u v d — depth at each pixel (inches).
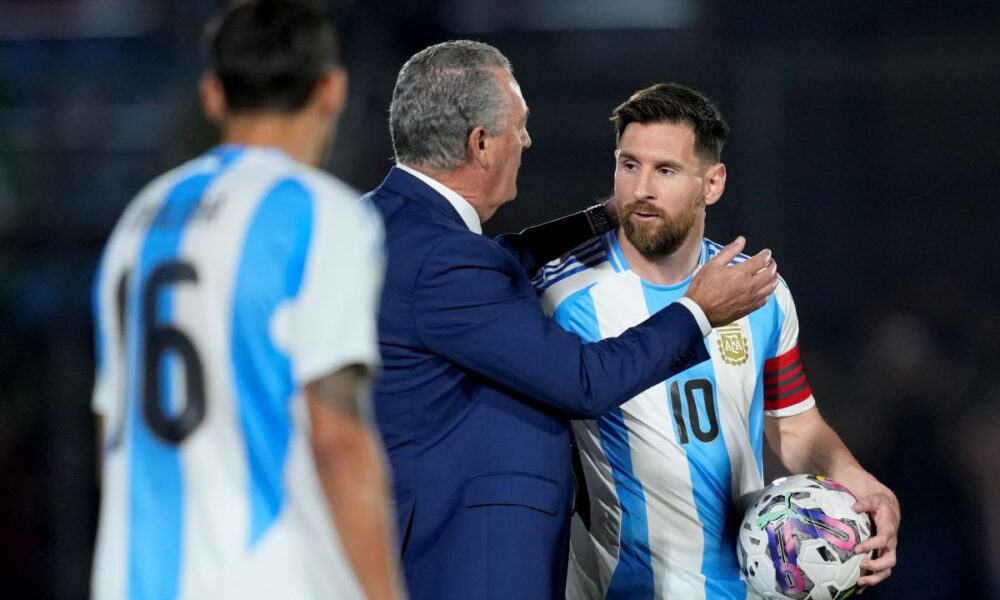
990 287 1518.2
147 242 343.0
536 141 1561.3
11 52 1412.4
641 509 522.3
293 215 333.7
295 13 348.8
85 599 1224.2
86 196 1364.4
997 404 1272.1
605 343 458.6
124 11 1419.8
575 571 539.8
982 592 1141.7
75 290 1333.7
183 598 322.0
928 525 1162.6
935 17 1488.7
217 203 337.7
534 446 470.6
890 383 1216.8
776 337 551.2
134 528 331.9
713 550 526.3
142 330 336.5
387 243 467.2
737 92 1520.7
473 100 473.1
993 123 1510.8
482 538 462.0
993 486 1158.3
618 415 520.7
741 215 1517.0
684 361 465.1
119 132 1386.6
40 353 1304.1
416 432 466.0
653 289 531.5
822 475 555.5
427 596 463.2
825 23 1502.2
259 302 326.6
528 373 450.6
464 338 453.4
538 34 1546.5
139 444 334.6
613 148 1552.7
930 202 1526.8
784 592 495.2
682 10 1531.7
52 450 1275.8
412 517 464.1
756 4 1508.4
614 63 1542.8
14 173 1341.0
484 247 462.6
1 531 1237.7
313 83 350.0
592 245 545.3
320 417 333.4
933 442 1184.2
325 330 332.2
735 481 529.7
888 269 1530.5
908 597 1146.7
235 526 321.7
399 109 483.2
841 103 1521.9
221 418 325.4
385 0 1428.4
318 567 326.6
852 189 1528.1
